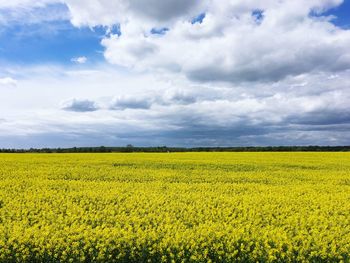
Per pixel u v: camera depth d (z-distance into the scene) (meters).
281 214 12.12
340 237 9.52
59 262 8.30
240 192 16.66
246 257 8.32
